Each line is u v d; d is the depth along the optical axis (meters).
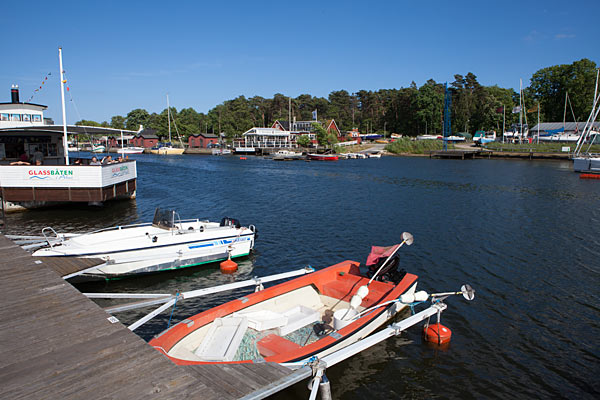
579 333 9.70
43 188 22.14
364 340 7.65
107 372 4.55
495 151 77.81
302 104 157.88
